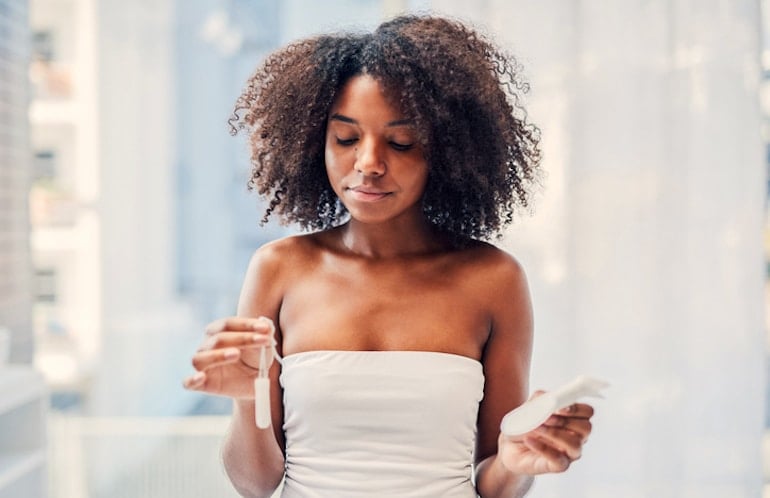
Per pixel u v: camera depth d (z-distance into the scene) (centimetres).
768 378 203
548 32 196
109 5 216
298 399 93
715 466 201
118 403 222
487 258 100
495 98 96
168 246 220
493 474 96
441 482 93
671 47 197
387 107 88
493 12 196
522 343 100
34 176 216
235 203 219
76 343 220
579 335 199
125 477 223
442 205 101
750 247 199
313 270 99
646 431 200
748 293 199
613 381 199
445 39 93
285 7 215
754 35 196
